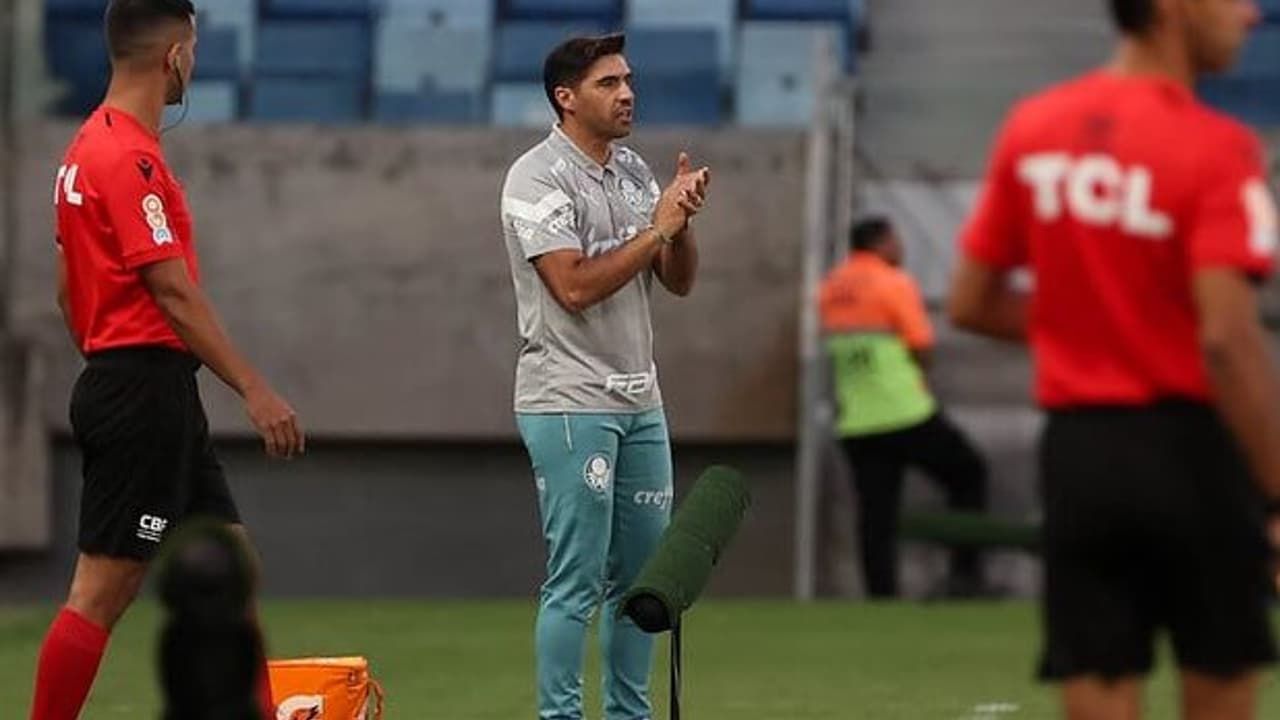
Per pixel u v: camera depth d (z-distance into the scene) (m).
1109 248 14.38
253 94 53.03
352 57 53.34
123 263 20.80
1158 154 14.24
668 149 49.72
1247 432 13.93
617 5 53.50
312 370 49.75
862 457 44.00
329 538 49.78
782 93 52.81
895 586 44.59
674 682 19.91
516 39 53.31
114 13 21.19
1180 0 14.48
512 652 36.06
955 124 52.28
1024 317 15.32
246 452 49.66
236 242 49.88
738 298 49.47
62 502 49.31
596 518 22.92
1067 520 14.58
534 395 23.00
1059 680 14.73
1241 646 14.51
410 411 49.62
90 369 21.08
